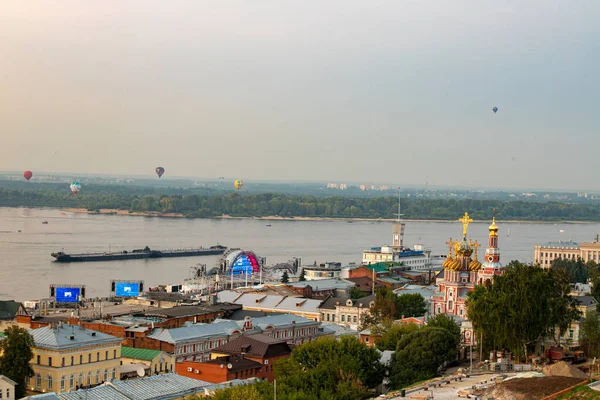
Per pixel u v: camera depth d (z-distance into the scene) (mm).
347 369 196375
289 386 187875
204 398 167750
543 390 172500
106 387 176625
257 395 166500
